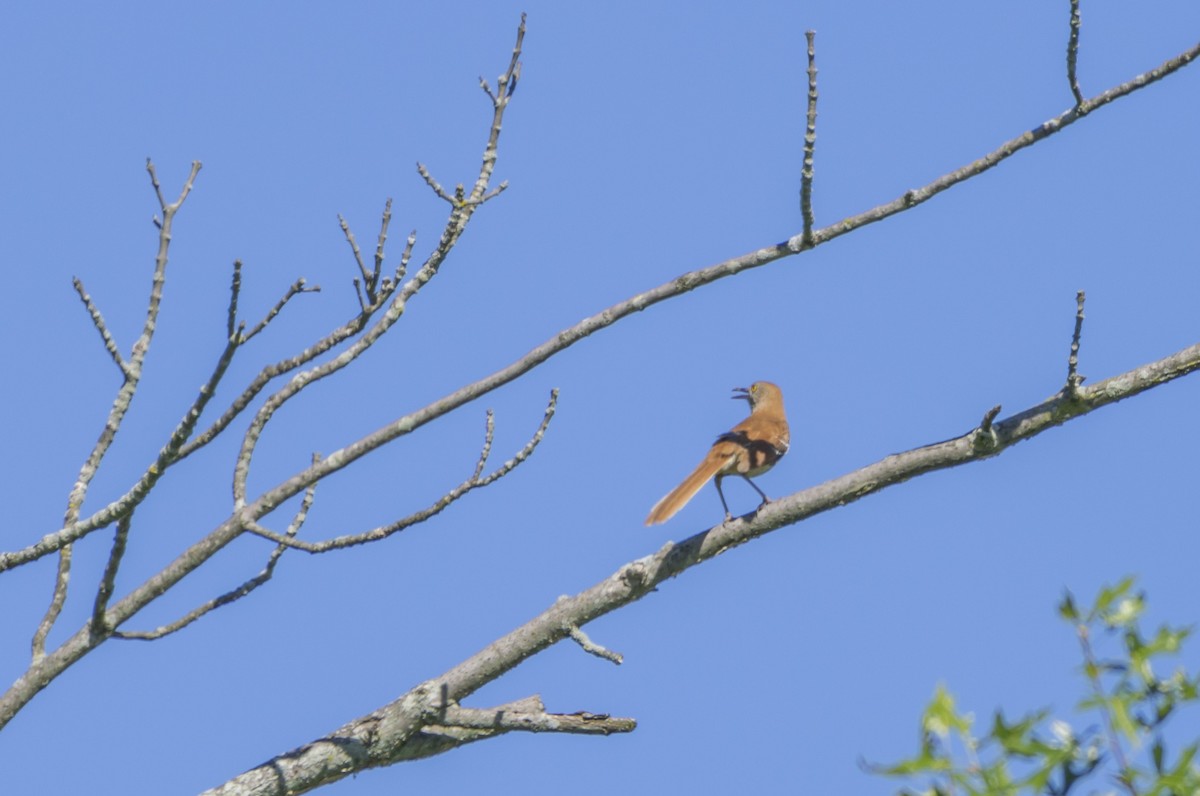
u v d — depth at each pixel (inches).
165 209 441.4
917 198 458.6
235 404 426.6
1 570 433.4
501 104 449.1
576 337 450.9
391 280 435.2
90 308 440.8
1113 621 265.3
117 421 450.0
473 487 451.2
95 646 447.5
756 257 458.3
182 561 442.6
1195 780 251.0
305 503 479.2
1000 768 253.8
